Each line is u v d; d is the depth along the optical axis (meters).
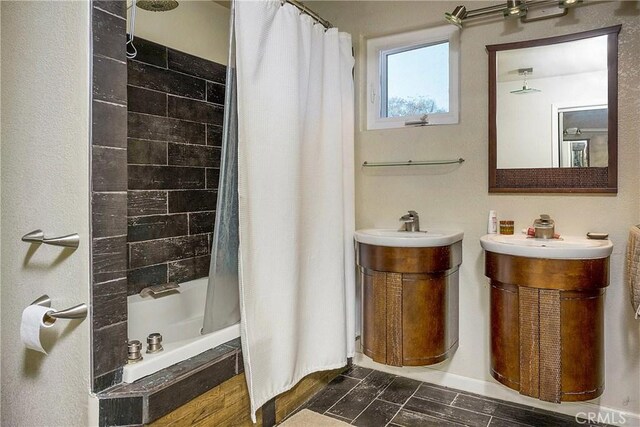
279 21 1.86
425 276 2.09
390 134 2.55
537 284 1.78
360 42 2.63
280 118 1.86
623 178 1.93
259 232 1.80
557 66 2.06
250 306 1.75
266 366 1.83
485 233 2.27
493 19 2.21
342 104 2.38
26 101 1.53
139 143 2.32
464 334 2.34
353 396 2.26
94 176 1.33
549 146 2.09
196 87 2.64
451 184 2.37
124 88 1.41
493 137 2.22
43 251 1.48
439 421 2.01
